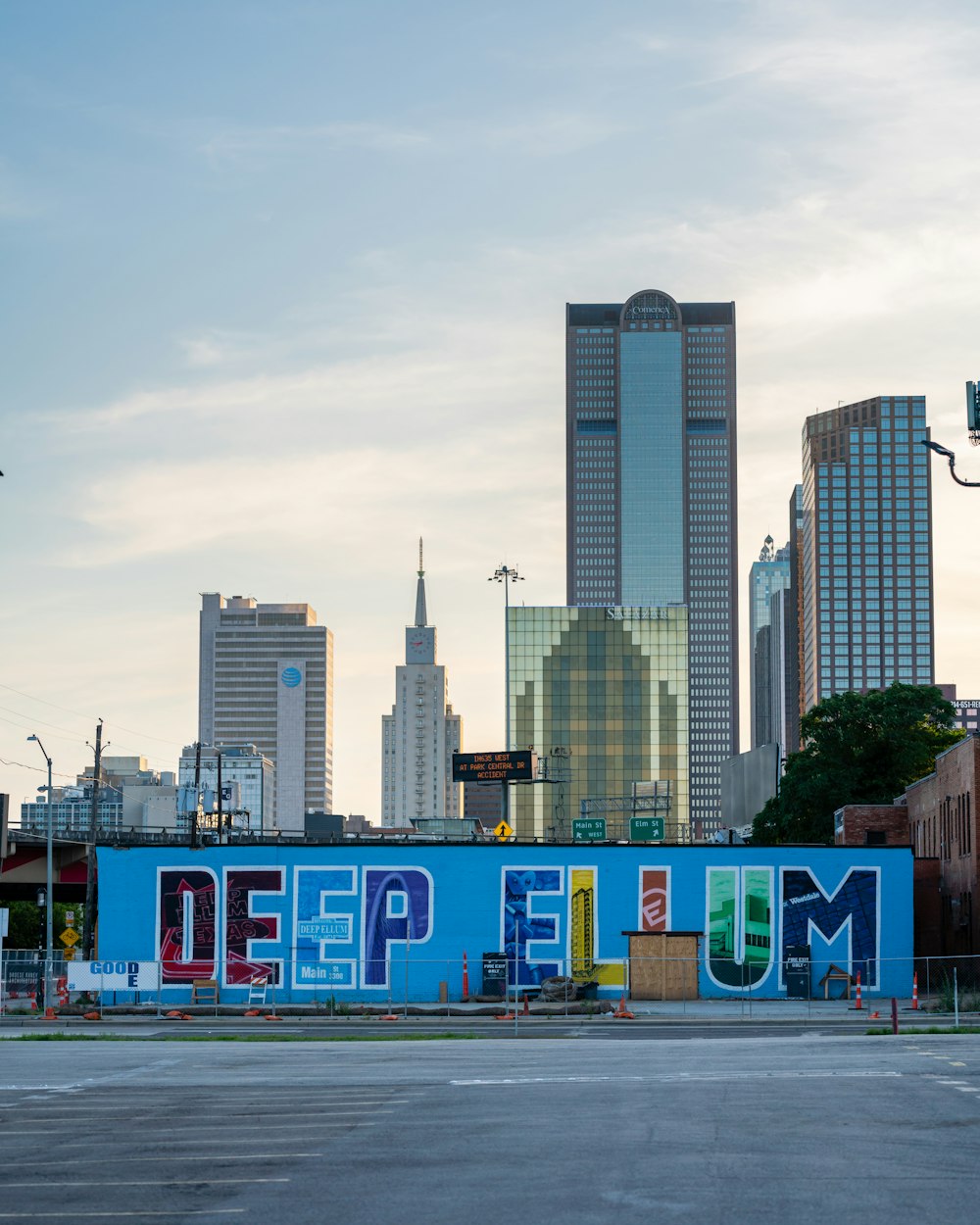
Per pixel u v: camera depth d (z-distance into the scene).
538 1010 60.25
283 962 69.69
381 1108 25.12
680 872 70.56
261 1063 35.28
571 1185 17.30
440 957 69.75
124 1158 19.88
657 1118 23.28
